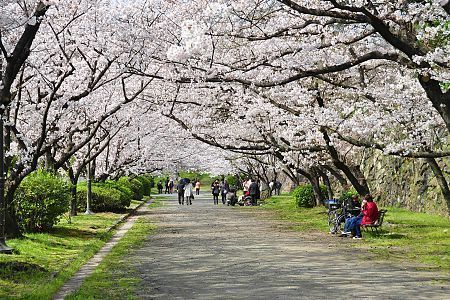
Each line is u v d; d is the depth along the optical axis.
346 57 14.03
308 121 17.06
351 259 12.56
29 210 16.42
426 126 15.31
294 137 19.81
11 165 17.06
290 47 13.51
